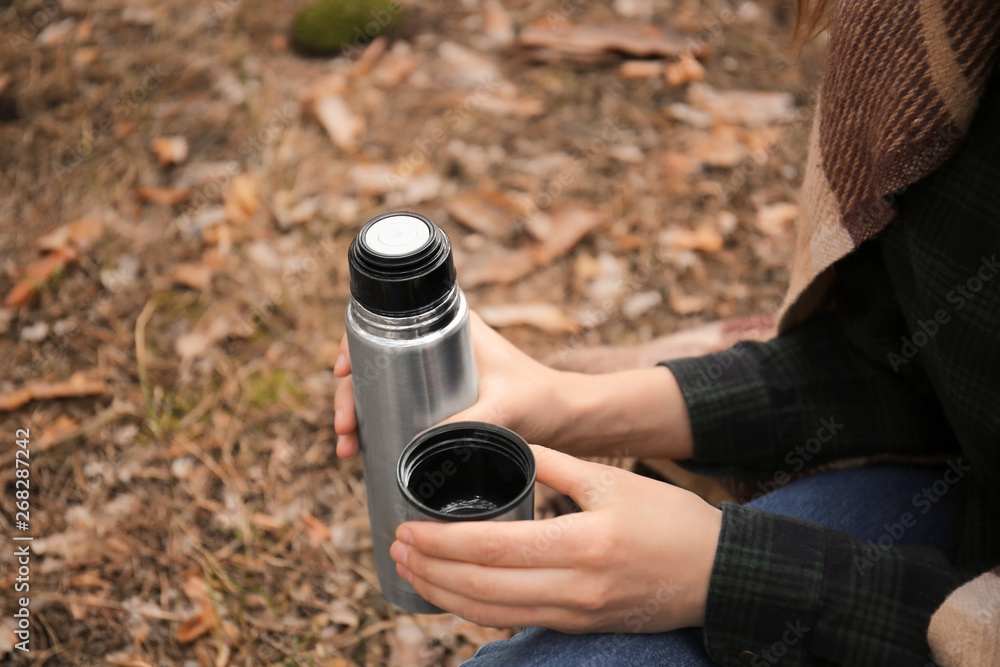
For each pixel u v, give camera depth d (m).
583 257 2.47
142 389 2.11
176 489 1.93
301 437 2.05
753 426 1.28
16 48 2.98
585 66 3.03
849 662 0.99
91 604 1.72
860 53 1.02
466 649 1.71
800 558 0.98
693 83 2.96
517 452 1.01
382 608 1.76
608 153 2.74
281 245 2.47
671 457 1.34
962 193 0.96
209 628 1.70
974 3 0.89
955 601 0.93
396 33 3.13
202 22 3.12
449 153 2.72
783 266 2.44
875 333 1.22
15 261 2.37
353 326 1.05
